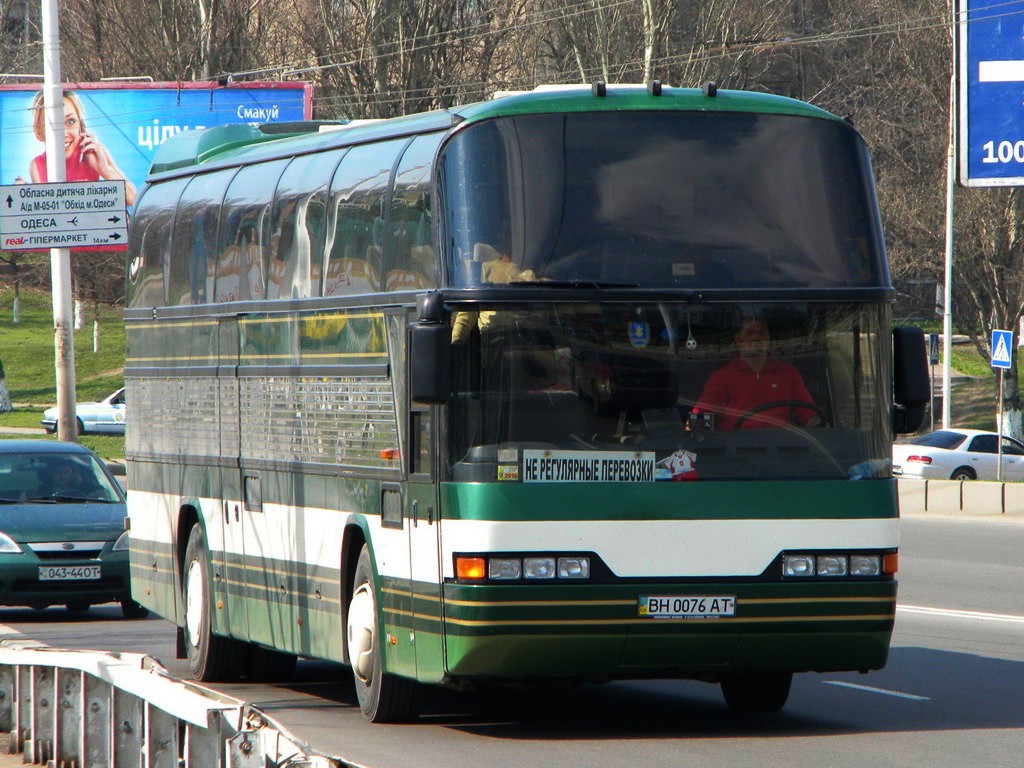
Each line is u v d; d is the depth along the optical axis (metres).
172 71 135.12
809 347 22.84
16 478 43.91
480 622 21.67
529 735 24.00
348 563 25.34
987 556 55.94
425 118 24.41
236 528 29.56
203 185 32.38
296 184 27.92
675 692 29.31
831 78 136.25
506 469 21.89
